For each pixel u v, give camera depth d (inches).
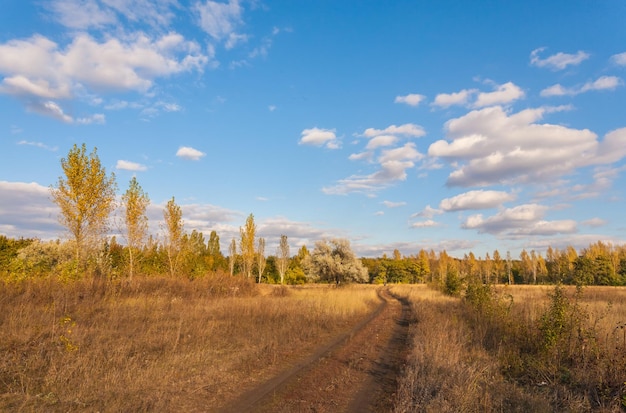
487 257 3710.6
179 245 1359.5
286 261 2851.9
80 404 266.7
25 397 269.6
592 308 692.1
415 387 321.7
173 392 308.2
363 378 380.2
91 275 831.1
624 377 316.5
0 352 362.3
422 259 4119.1
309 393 328.8
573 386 346.9
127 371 339.3
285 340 540.7
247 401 302.0
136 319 606.5
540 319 478.0
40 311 559.8
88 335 468.4
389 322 848.9
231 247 2839.6
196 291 1037.8
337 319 800.3
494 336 540.7
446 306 1068.5
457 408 264.5
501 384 341.1
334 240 1955.0
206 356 421.1
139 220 1136.2
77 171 898.1
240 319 677.3
